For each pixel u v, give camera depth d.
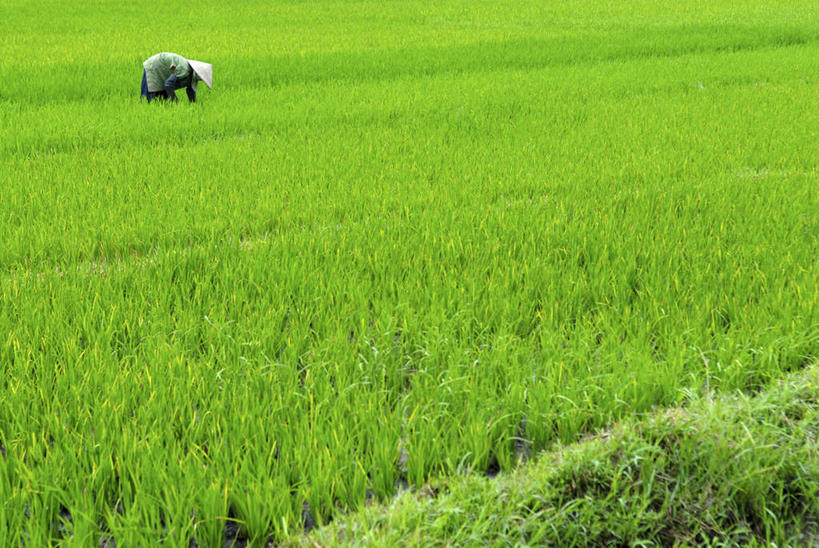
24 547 2.96
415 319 4.53
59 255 5.68
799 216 6.33
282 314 4.65
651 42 19.02
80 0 32.06
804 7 30.61
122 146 8.98
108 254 5.84
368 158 8.44
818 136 9.35
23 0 31.73
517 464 3.45
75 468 3.23
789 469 3.29
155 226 6.15
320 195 7.11
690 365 4.11
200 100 11.66
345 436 3.45
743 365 4.06
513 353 4.18
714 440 3.33
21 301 4.77
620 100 12.12
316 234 6.01
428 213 6.49
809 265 5.41
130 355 4.09
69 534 3.02
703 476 3.22
